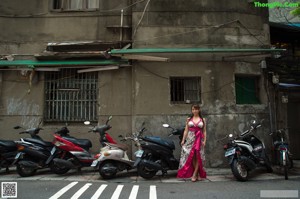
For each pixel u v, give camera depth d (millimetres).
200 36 8773
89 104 8836
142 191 5598
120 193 5434
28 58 9023
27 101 8812
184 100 8695
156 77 8609
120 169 6957
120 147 7113
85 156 7289
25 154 7176
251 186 6043
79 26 9141
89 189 5762
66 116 8828
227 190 5676
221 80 8633
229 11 8938
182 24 8805
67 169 7297
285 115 9586
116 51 7949
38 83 8867
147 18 8781
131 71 8836
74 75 8938
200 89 8641
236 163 6578
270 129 8703
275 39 11305
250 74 8883
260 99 8938
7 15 9188
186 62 8664
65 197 5133
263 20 9258
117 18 9125
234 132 8406
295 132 9945
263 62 8828
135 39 8688
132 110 8641
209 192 5512
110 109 8719
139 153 6719
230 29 8891
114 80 8820
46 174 7406
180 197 5145
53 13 9203
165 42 8703
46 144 7375
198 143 6703
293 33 10891
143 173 6711
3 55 8953
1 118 8758
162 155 6844
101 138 7281
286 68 9680
